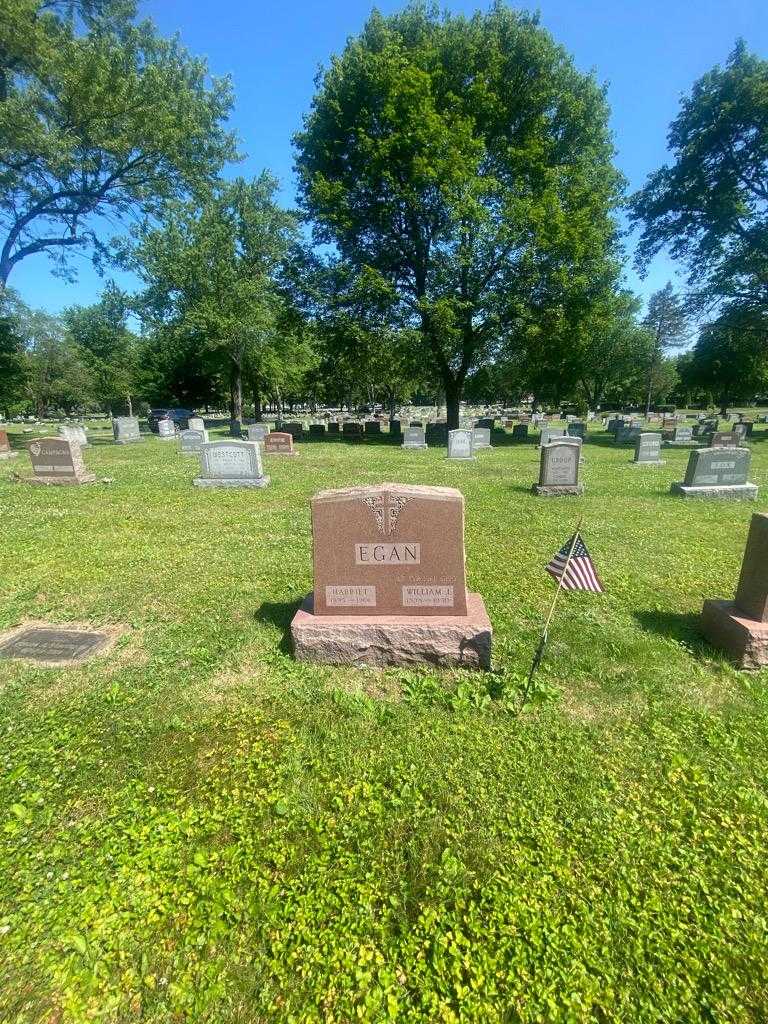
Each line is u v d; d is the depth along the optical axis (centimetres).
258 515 1002
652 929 231
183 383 6006
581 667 447
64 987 209
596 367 5484
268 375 4619
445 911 240
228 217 3400
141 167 2075
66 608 569
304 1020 199
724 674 434
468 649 428
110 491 1252
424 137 2258
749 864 263
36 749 343
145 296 3484
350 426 3170
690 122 2447
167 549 777
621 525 938
